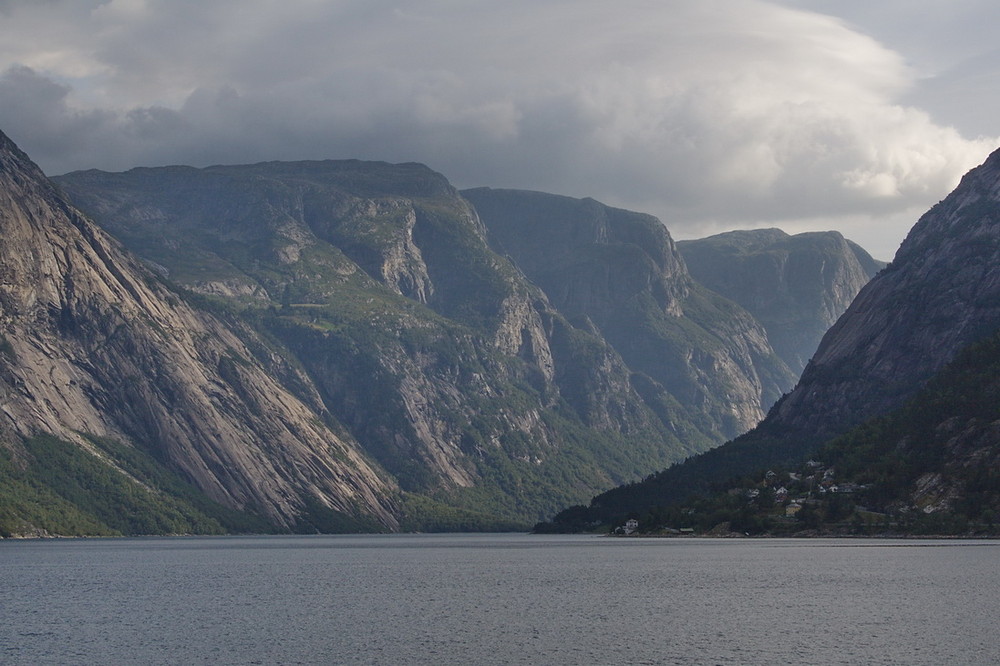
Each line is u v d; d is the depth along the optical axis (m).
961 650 176.12
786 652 175.88
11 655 177.12
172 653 178.12
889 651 175.75
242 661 172.00
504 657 174.50
